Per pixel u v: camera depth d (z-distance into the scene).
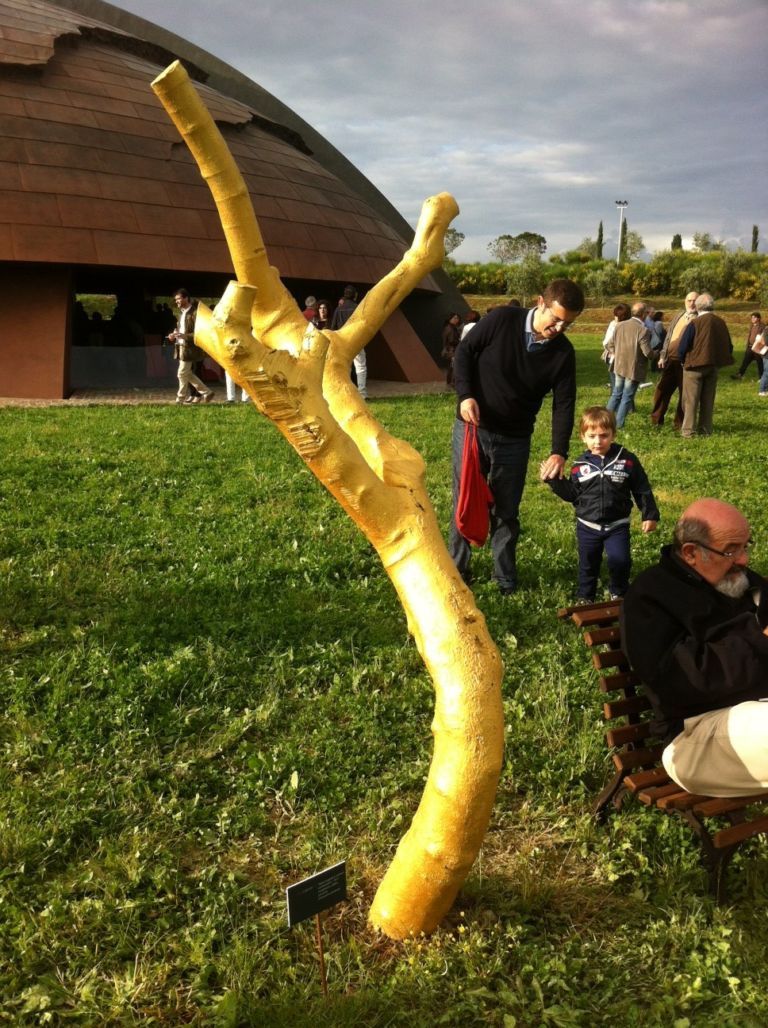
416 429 13.19
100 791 3.58
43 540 6.74
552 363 5.57
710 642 3.10
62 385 17.62
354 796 3.66
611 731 3.34
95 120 19.22
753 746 2.90
